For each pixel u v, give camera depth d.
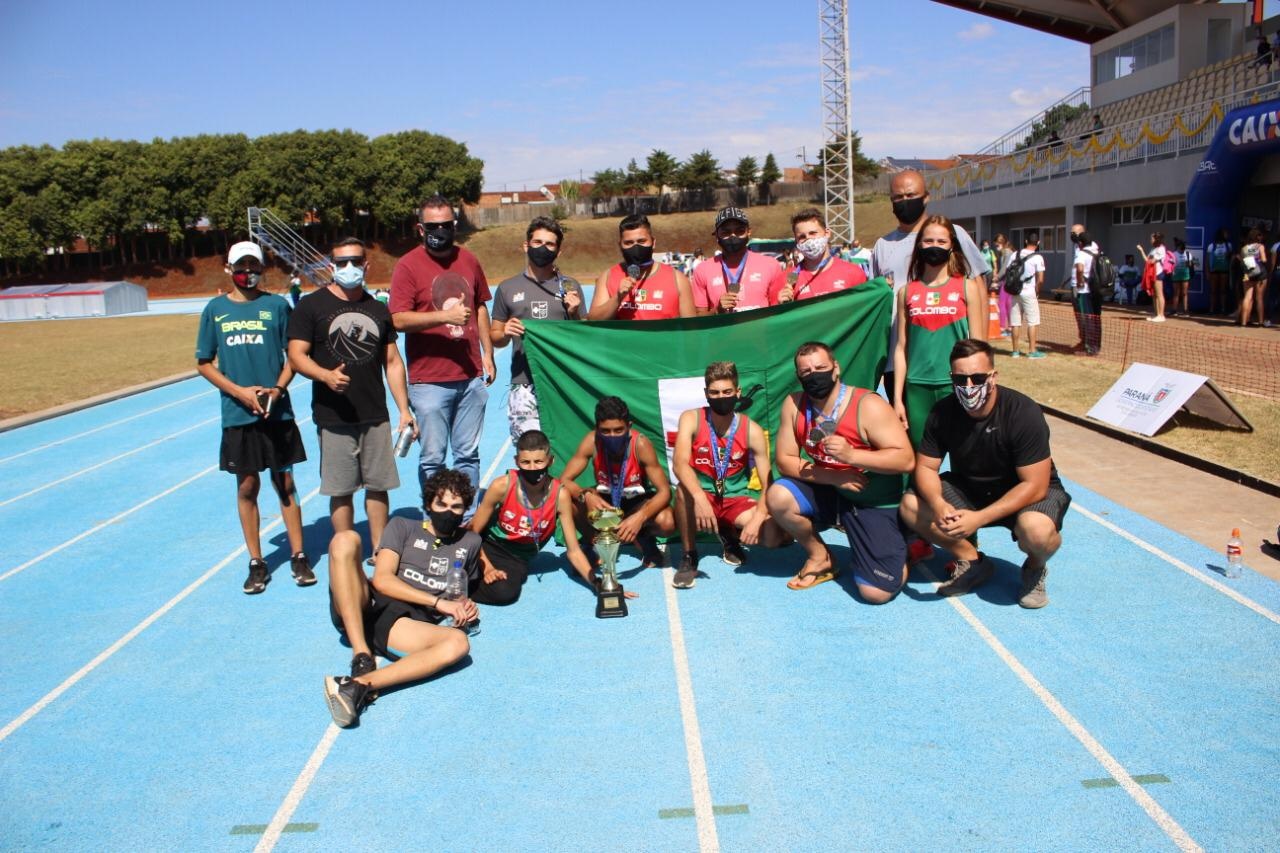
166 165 71.94
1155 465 8.85
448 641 5.10
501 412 13.67
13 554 7.72
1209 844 3.59
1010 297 16.73
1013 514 5.62
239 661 5.50
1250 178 20.50
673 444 6.87
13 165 69.88
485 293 7.13
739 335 6.84
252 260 6.31
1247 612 5.57
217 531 8.19
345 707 4.59
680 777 4.14
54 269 73.62
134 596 6.63
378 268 74.69
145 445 12.24
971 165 36.78
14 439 12.80
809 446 5.95
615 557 5.93
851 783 4.04
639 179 86.69
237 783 4.25
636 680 5.02
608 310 7.02
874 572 5.80
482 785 4.14
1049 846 3.61
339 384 5.96
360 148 74.44
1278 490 7.64
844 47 47.41
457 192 79.56
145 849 3.81
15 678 5.39
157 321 37.66
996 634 5.41
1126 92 34.78
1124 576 6.21
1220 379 12.32
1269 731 4.31
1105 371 13.70
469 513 7.03
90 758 4.50
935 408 5.70
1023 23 37.78
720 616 5.81
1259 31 29.83
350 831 3.87
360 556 5.25
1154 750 4.20
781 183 86.56
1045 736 4.34
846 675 4.98
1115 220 28.03
